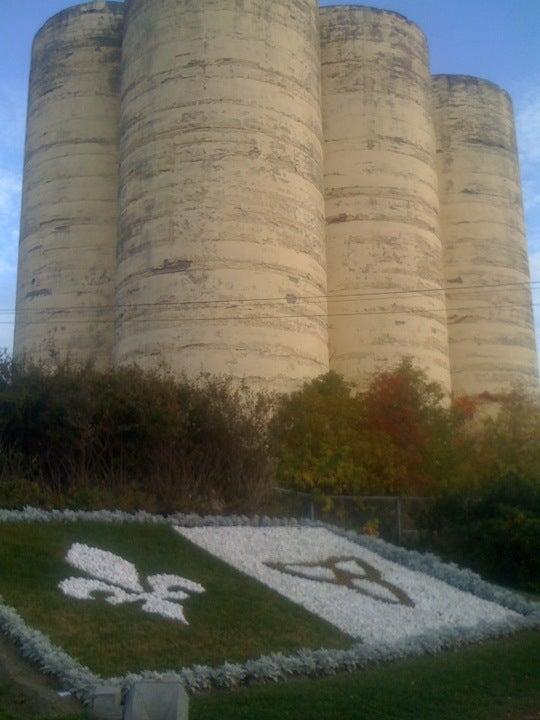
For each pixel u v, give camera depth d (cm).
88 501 1811
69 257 4153
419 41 4644
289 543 1866
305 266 3622
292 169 3669
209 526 1877
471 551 2264
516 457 3098
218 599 1396
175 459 2066
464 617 1588
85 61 4391
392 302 4131
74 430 1969
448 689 1109
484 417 4103
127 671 1048
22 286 4312
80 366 2288
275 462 2391
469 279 4912
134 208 3644
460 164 5066
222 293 3412
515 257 5069
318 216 3800
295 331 3506
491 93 5269
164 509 1930
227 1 3712
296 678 1127
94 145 4275
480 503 2403
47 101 4428
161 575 1457
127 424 2028
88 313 4069
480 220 5003
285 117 3703
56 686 987
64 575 1352
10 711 922
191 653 1145
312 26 4025
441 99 5159
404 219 4266
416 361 4100
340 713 966
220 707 958
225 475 2153
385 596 1639
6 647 1066
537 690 1141
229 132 3569
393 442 3069
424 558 1942
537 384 4984
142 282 3519
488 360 4806
